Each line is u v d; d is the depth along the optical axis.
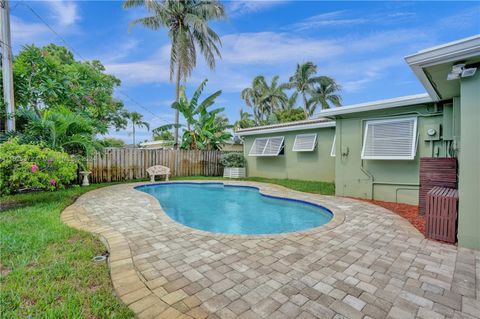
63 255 3.04
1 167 4.96
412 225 4.71
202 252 3.36
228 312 2.09
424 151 6.34
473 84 3.57
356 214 5.55
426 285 2.55
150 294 2.33
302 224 6.03
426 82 4.51
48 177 5.41
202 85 14.45
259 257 3.22
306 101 27.45
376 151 6.89
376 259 3.18
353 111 7.22
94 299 2.17
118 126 19.22
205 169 15.05
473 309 2.17
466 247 3.58
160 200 8.85
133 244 3.62
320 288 2.48
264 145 12.59
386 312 2.12
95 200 6.91
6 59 7.55
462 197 3.63
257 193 9.80
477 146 3.53
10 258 2.90
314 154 10.77
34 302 2.11
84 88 11.05
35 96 9.71
